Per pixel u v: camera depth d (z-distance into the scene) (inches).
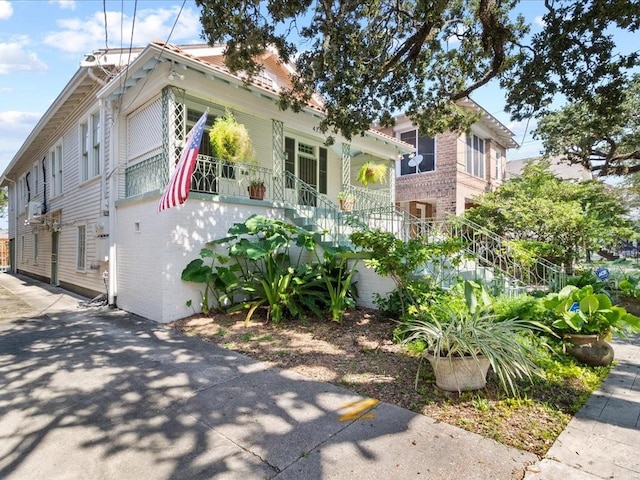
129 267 302.8
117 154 323.3
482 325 147.7
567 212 381.7
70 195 446.6
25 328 250.5
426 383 143.6
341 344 195.9
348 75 229.5
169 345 204.8
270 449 101.7
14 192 815.7
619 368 162.1
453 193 550.3
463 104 522.3
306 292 251.9
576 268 395.5
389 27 245.9
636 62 205.9
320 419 118.1
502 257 315.0
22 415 124.4
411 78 277.6
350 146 448.1
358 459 96.0
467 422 114.0
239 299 297.1
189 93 285.4
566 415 118.5
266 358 179.0
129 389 145.1
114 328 246.2
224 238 271.0
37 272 600.7
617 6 179.9
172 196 215.9
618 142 570.6
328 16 215.0
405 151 516.7
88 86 369.4
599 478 86.8
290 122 363.3
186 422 118.0
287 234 290.7
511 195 469.7
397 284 228.4
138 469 94.0
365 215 340.5
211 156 344.2
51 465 96.6
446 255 226.4
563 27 205.5
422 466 92.4
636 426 111.2
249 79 243.1
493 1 217.8
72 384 150.9
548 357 160.1
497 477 87.6
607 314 165.3
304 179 455.2
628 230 428.1
